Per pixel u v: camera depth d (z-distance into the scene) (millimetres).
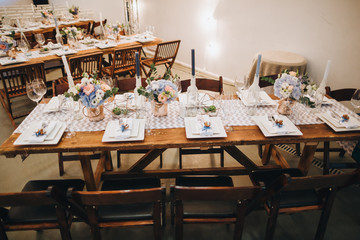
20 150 1678
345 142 2199
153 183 1851
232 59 4777
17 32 4844
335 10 3408
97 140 1770
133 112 2107
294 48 3951
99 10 7078
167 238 1959
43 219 1571
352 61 3480
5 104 3562
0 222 1520
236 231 1613
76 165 2756
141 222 1572
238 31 4480
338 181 1423
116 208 1615
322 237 1801
